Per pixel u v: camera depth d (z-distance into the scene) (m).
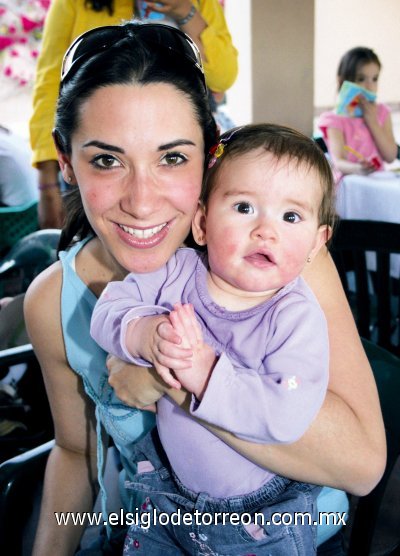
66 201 1.09
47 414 1.51
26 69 4.42
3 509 1.05
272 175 0.80
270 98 4.25
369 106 3.42
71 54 0.83
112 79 0.77
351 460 0.78
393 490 1.83
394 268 2.85
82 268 1.04
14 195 2.94
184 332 0.73
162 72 0.78
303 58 4.25
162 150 0.80
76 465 1.13
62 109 0.84
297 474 0.80
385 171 3.16
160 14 2.20
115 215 0.84
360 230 1.55
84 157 0.82
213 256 0.82
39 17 4.28
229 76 2.47
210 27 2.30
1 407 1.49
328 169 0.86
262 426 0.72
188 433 0.83
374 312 2.84
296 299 0.80
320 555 0.99
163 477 0.92
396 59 6.38
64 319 1.03
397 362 1.15
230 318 0.83
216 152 0.86
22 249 1.95
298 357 0.76
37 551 1.05
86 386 1.05
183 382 0.75
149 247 0.85
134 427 1.02
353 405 0.82
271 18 4.10
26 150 3.13
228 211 0.81
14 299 1.61
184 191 0.83
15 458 1.12
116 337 0.81
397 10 6.22
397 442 1.02
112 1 2.20
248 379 0.73
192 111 0.81
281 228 0.79
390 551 1.20
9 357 1.38
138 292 0.90
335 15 6.02
